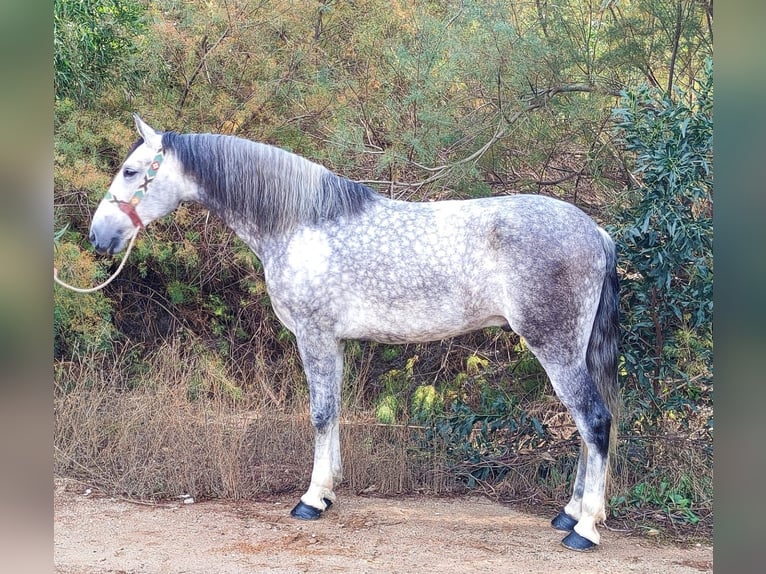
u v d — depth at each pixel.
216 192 3.57
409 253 3.31
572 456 4.19
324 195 3.47
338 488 4.20
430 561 3.14
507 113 5.02
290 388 5.07
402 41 5.12
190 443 4.22
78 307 5.16
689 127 3.85
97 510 3.80
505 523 3.68
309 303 3.43
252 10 5.17
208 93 5.24
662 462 4.04
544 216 3.21
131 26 5.50
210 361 5.18
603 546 3.37
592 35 5.23
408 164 5.09
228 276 5.62
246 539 3.38
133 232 3.60
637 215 4.13
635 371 4.07
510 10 5.16
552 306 3.14
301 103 5.20
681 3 4.94
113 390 4.71
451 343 5.25
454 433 4.38
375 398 5.16
